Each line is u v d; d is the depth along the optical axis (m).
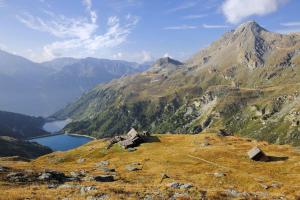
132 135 136.75
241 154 101.38
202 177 73.62
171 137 142.88
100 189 42.69
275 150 107.81
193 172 83.75
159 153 113.44
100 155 127.00
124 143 130.88
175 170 86.69
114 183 57.16
